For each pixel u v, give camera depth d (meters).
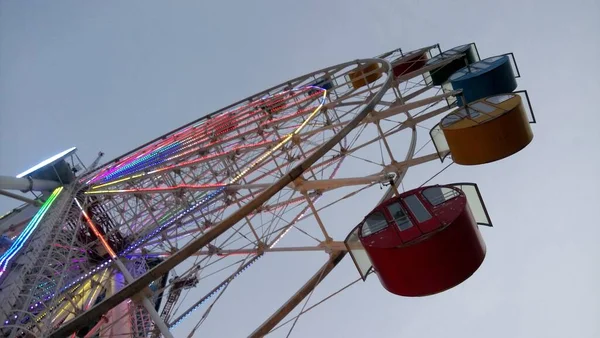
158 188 25.55
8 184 23.77
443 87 25.50
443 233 14.48
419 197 15.96
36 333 14.85
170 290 22.56
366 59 28.44
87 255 23.44
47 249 19.50
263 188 21.23
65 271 18.75
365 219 16.12
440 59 29.36
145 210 26.66
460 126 18.56
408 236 14.71
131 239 25.59
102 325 19.12
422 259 14.45
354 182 18.25
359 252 16.19
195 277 22.17
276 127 27.38
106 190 27.11
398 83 25.20
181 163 27.09
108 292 22.66
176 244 24.75
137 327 20.73
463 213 14.88
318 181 18.91
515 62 24.86
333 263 17.64
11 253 17.81
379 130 22.58
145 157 30.88
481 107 19.20
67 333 12.44
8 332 14.09
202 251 21.02
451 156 19.20
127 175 28.41
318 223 18.41
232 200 22.73
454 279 14.59
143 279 12.91
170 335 14.02
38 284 16.97
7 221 26.14
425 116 22.62
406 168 20.00
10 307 14.91
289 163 24.02
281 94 31.62
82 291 20.50
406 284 14.78
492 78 23.45
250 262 19.11
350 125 16.67
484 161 18.42
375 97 18.59
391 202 16.17
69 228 24.77
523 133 18.55
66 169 28.09
